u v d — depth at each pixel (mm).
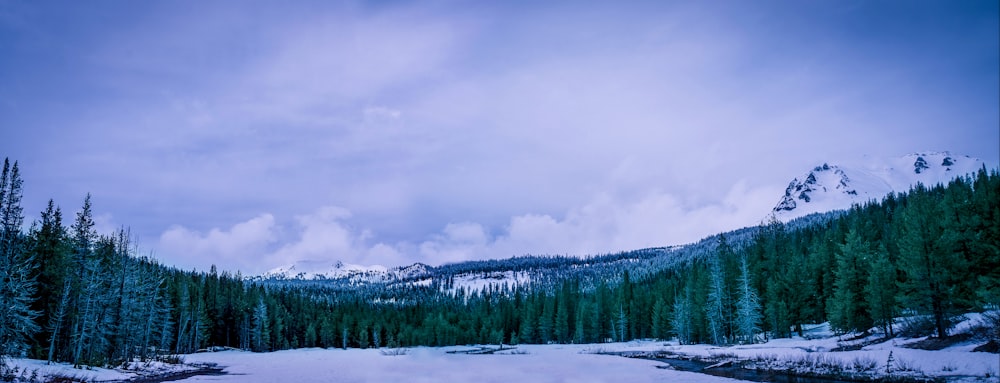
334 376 47031
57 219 55656
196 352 102500
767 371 39312
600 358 62781
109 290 55688
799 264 73750
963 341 34906
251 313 124438
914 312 43656
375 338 142500
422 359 71875
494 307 170875
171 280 107438
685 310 82812
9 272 41125
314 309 159000
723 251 95438
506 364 57875
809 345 51594
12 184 41719
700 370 43719
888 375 31172
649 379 38188
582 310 119062
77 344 51000
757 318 67562
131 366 51719
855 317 52969
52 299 52031
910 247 42062
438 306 184375
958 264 42656
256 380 43594
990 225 45344
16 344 40844
